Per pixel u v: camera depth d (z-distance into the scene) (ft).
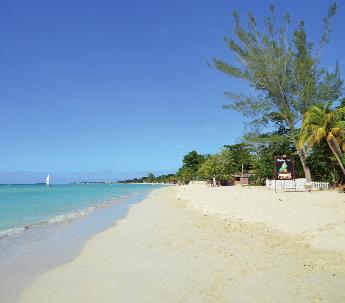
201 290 26.84
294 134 133.80
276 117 144.05
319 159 138.82
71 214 92.53
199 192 164.66
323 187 119.85
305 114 122.11
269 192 115.96
